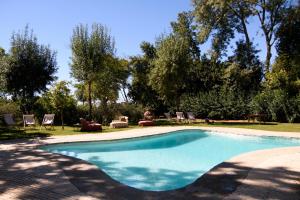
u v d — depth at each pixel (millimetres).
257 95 25188
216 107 27453
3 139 13023
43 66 25953
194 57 36188
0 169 7637
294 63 26047
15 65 24734
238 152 12492
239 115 26562
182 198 5512
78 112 23250
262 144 14203
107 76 25906
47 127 19281
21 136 14172
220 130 16781
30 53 25469
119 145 13547
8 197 5598
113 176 8719
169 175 8883
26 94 25547
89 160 10773
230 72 29594
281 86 25297
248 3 30141
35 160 8672
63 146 12172
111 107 25688
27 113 23016
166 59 25031
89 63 23594
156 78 25875
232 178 6711
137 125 22422
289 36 27109
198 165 10211
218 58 33312
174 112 30688
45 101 20922
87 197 5578
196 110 28562
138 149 12945
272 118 23922
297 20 27078
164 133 15977
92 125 17250
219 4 28609
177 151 12664
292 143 13633
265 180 6543
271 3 28953
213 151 12695
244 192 5785
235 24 32562
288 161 8328
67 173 7230
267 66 29922
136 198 5527
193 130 17875
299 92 23719
